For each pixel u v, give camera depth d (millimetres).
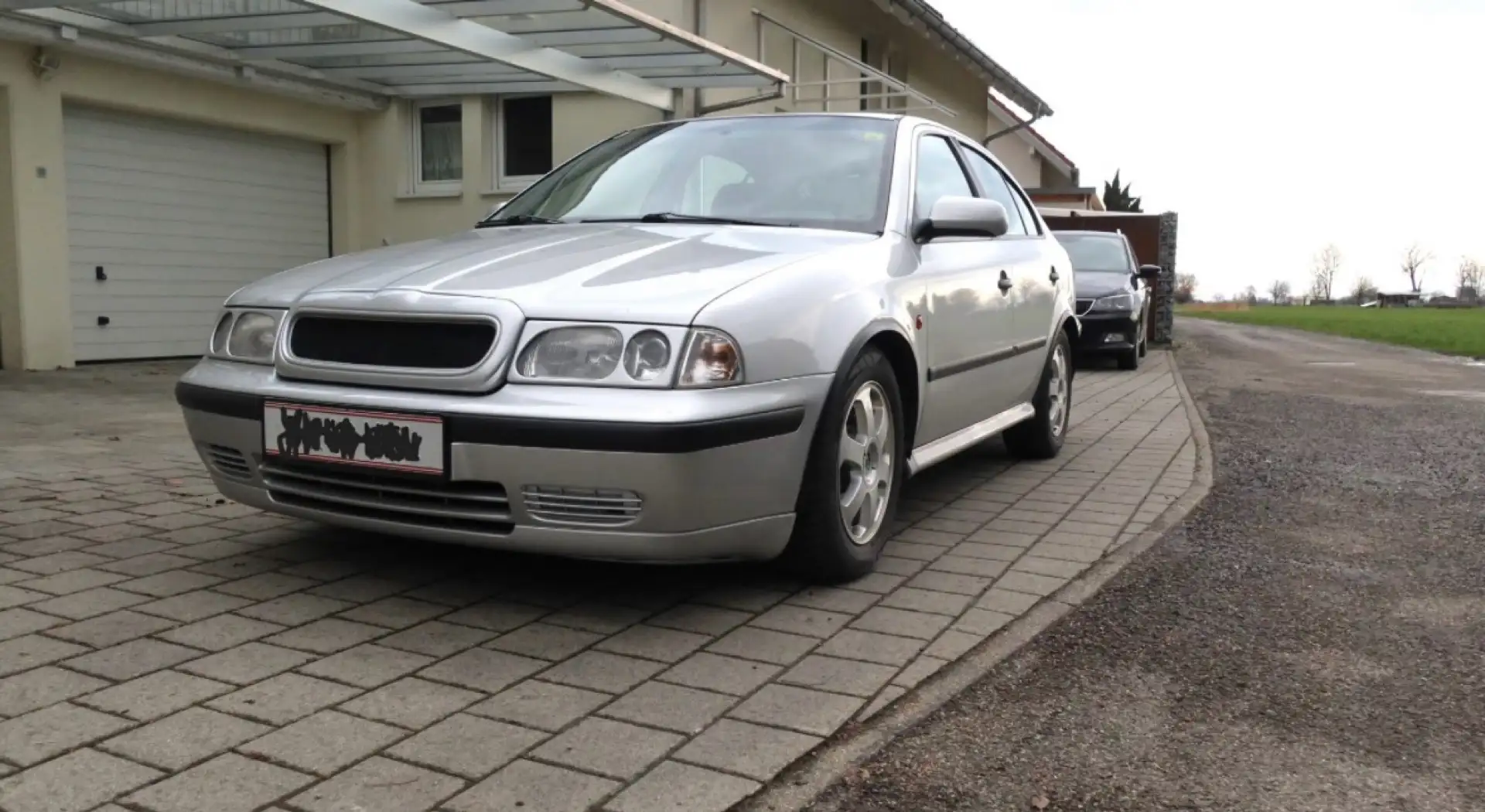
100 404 7754
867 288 3744
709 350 3066
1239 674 3033
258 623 3244
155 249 10953
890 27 18328
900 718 2713
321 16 8742
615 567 3877
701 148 4703
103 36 9555
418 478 3148
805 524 3531
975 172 5320
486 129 12398
